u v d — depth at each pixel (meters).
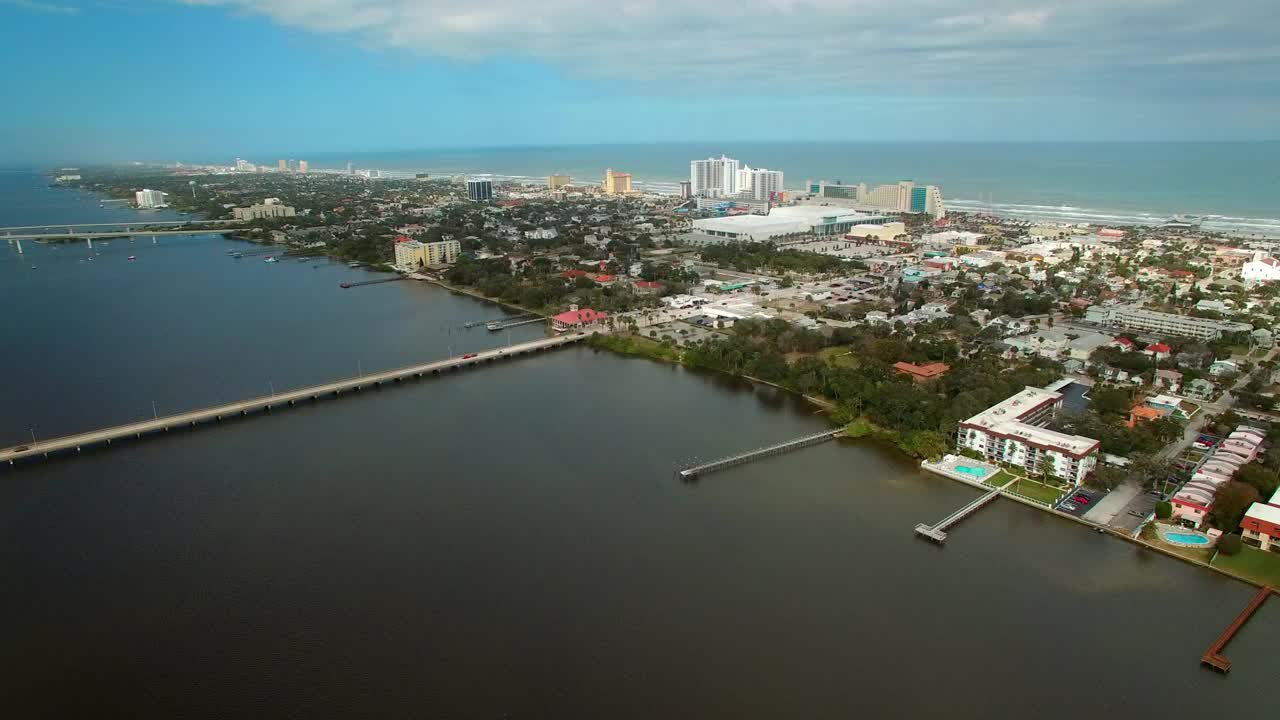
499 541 178.88
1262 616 150.50
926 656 140.88
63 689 133.75
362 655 141.25
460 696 131.38
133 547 177.00
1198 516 177.75
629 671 137.12
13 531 184.12
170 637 146.50
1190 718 126.81
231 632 147.75
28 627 149.62
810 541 179.00
